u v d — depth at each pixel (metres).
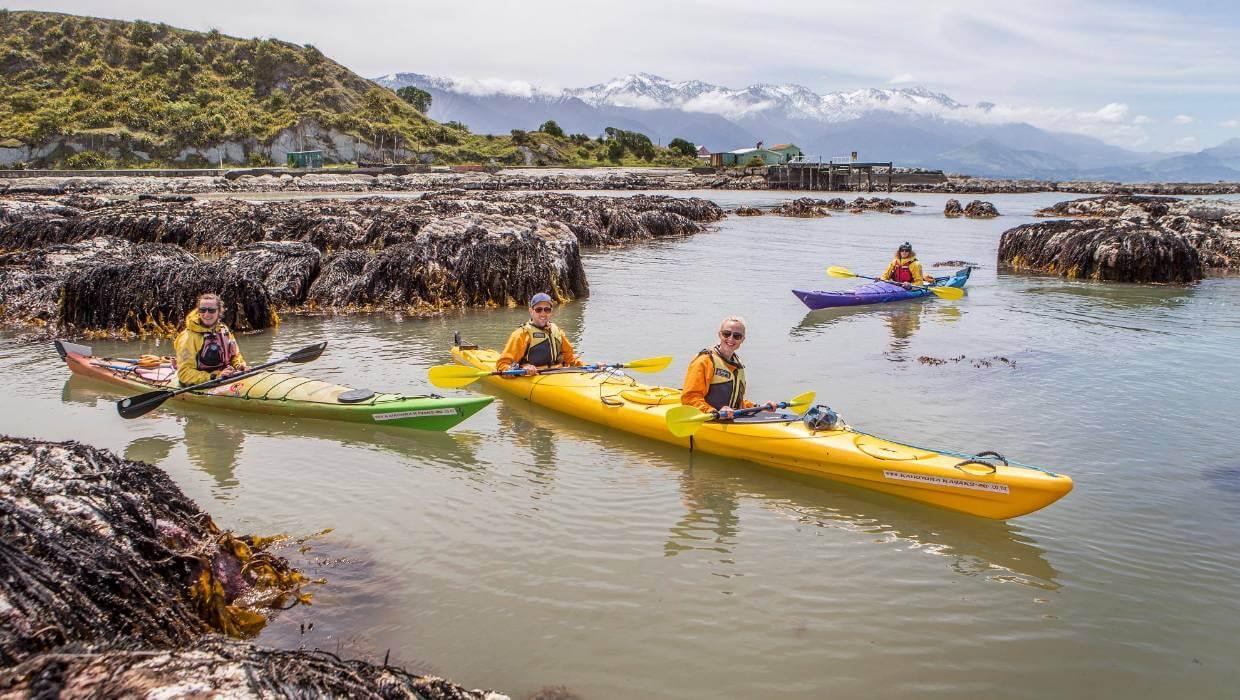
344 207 28.14
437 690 3.65
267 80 107.38
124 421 9.00
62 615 3.73
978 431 8.77
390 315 15.23
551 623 5.16
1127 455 8.09
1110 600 5.59
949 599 5.59
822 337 13.45
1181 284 19.73
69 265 15.66
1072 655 4.95
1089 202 41.41
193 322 9.45
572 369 9.91
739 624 5.21
